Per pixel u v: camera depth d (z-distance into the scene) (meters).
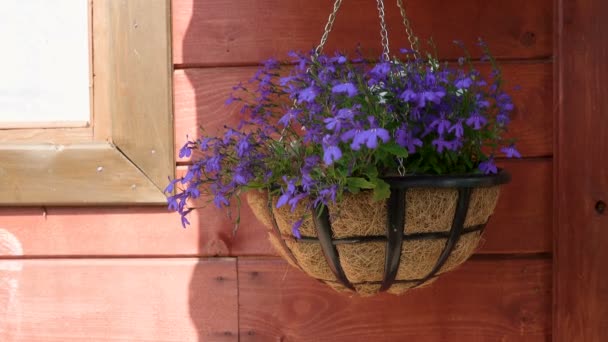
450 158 1.54
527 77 1.77
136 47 1.79
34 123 1.83
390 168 1.54
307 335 1.81
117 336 1.83
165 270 1.82
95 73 1.82
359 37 1.78
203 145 1.57
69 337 1.83
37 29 1.83
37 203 1.81
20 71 1.84
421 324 1.79
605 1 1.74
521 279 1.79
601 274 1.75
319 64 1.54
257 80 1.75
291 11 1.79
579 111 1.75
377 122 1.46
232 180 1.53
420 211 1.48
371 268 1.51
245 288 1.81
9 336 1.83
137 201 1.80
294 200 1.45
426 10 1.77
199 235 1.81
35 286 1.83
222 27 1.80
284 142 1.56
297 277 1.81
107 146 1.79
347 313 1.80
